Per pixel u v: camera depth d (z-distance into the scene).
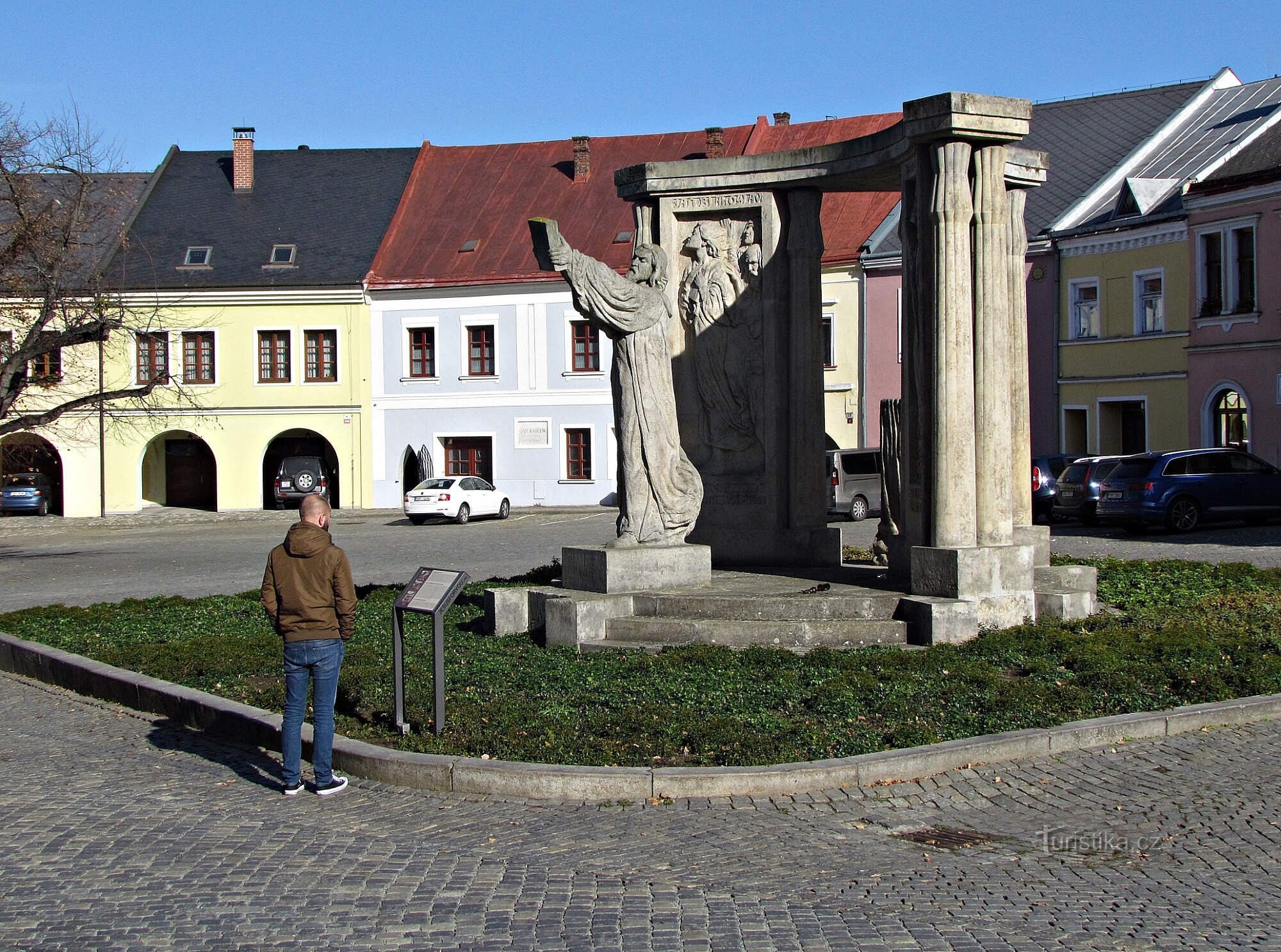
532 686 10.89
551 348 50.06
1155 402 40.34
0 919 6.62
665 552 13.34
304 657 8.89
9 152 27.91
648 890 6.83
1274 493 29.64
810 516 15.32
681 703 10.11
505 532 36.88
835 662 11.20
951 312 12.23
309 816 8.36
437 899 6.77
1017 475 14.25
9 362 28.22
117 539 39.06
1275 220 36.12
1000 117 12.16
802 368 15.23
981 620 12.14
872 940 6.14
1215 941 6.10
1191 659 11.22
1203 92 45.66
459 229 52.47
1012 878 6.95
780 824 7.88
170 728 11.12
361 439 51.66
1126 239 40.94
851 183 14.91
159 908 6.72
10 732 11.23
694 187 15.45
